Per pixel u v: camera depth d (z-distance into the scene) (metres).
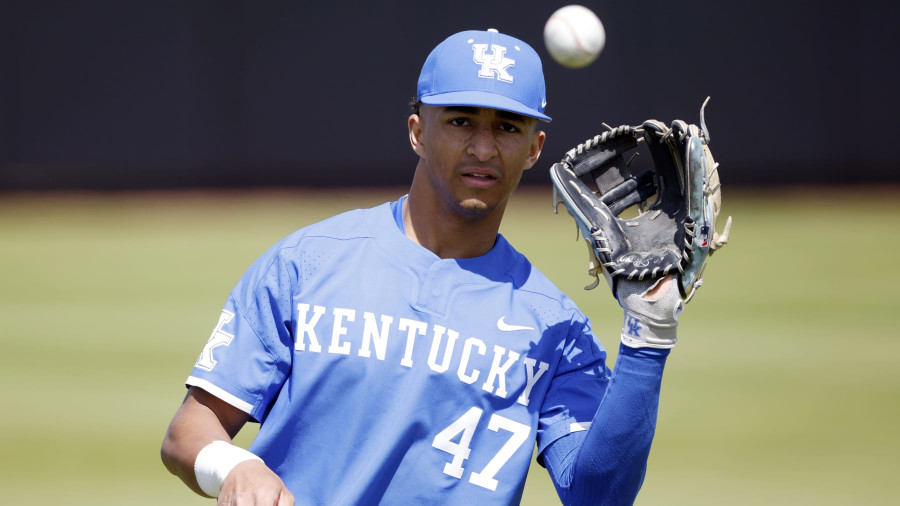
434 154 9.08
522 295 9.41
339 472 8.78
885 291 45.31
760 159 84.44
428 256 9.25
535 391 9.23
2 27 80.31
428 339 8.97
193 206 75.50
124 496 20.98
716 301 43.78
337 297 9.05
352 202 76.38
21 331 36.97
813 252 56.03
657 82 82.75
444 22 82.12
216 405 9.05
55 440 24.72
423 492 8.81
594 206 9.09
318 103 83.56
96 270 50.31
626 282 8.83
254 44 82.88
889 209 72.75
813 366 32.69
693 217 8.73
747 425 26.47
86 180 82.38
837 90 84.25
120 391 28.98
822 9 83.44
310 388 8.84
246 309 9.12
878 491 21.42
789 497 20.95
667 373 32.00
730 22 83.00
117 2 81.06
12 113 81.12
